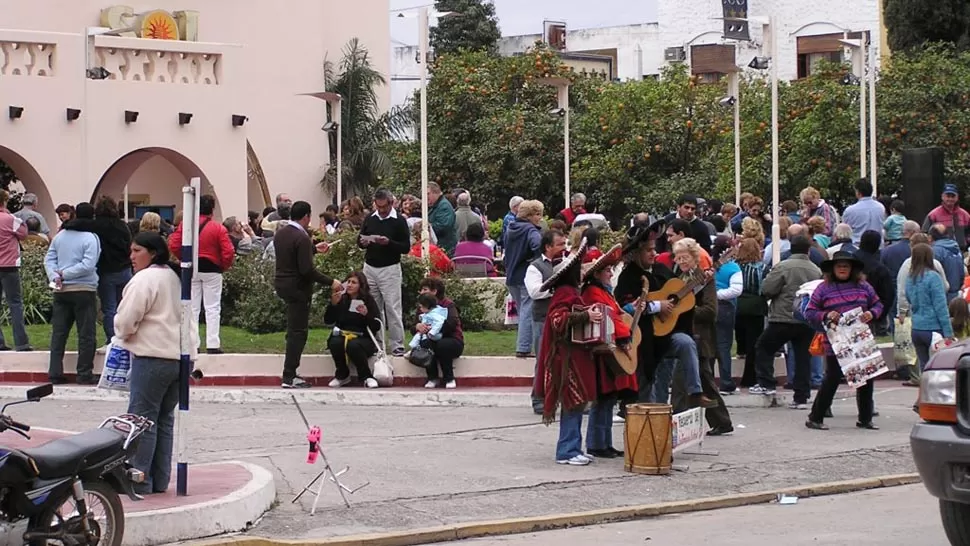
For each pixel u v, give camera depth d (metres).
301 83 38.16
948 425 8.79
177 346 10.34
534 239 16.97
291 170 38.06
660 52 53.38
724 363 16.69
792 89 34.81
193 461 12.48
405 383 17.22
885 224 22.22
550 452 13.32
